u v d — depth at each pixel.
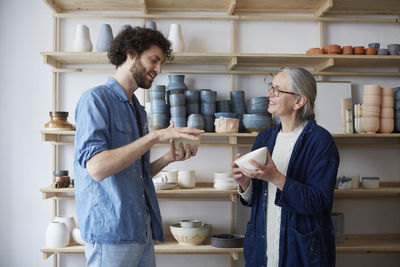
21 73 2.95
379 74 3.01
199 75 3.00
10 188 2.93
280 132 2.00
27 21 2.96
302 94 1.88
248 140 2.98
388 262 3.04
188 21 3.01
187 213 2.98
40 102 2.95
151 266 1.83
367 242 2.91
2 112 2.94
